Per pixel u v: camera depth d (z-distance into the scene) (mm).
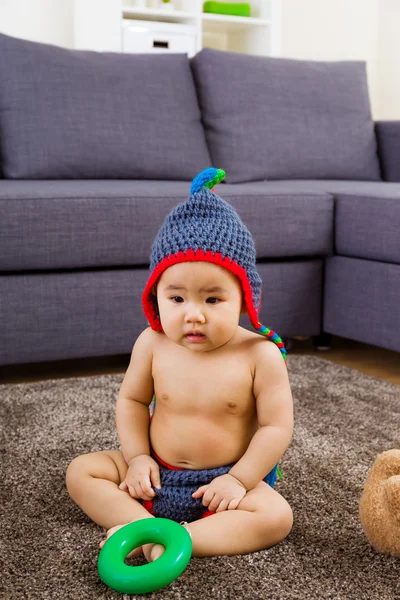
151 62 2660
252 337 1073
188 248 983
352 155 2883
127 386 1121
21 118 2383
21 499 1148
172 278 996
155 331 1113
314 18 4090
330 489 1192
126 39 3559
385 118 3943
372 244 2098
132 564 955
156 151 2535
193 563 943
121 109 2518
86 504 1060
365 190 2201
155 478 1040
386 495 967
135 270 2035
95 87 2506
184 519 1028
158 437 1080
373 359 2266
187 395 1043
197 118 2693
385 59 3926
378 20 3959
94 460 1100
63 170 2406
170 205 2043
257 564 946
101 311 1991
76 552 978
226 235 998
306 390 1784
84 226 1933
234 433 1050
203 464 1046
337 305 2246
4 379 2021
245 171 2691
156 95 2596
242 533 969
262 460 1018
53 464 1290
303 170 2799
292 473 1254
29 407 1621
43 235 1890
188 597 866
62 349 1961
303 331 2283
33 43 2496
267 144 2740
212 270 981
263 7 3934
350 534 1042
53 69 2467
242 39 4141
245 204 2119
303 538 1025
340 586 899
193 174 2598
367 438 1444
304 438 1434
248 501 993
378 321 2096
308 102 2855
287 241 2188
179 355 1065
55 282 1933
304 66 2928
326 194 2246
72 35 3617
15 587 887
